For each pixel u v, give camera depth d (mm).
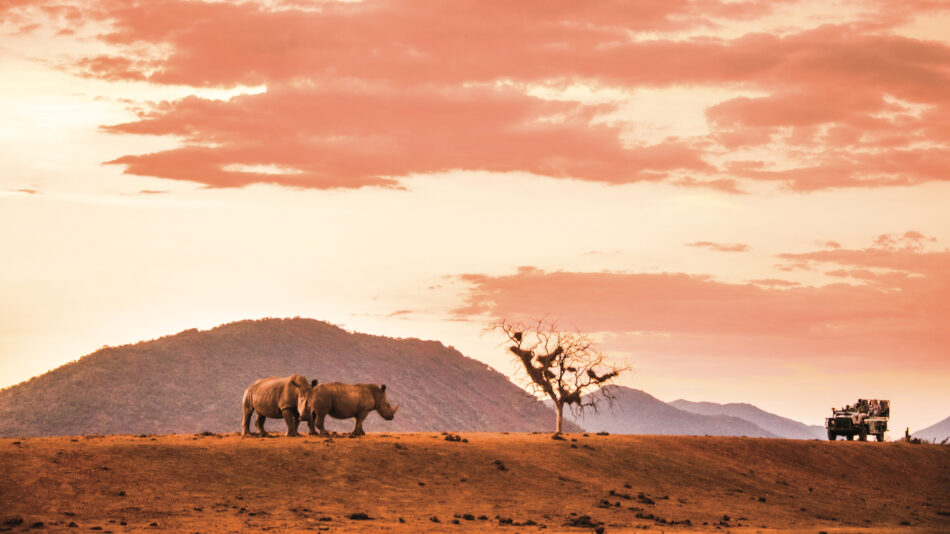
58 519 52125
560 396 96312
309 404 74188
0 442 64125
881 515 73250
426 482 65250
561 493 67000
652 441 84625
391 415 78000
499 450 74375
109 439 68250
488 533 54000
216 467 62531
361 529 53281
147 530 50812
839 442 95750
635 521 61469
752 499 73062
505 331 96938
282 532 51562
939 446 99375
